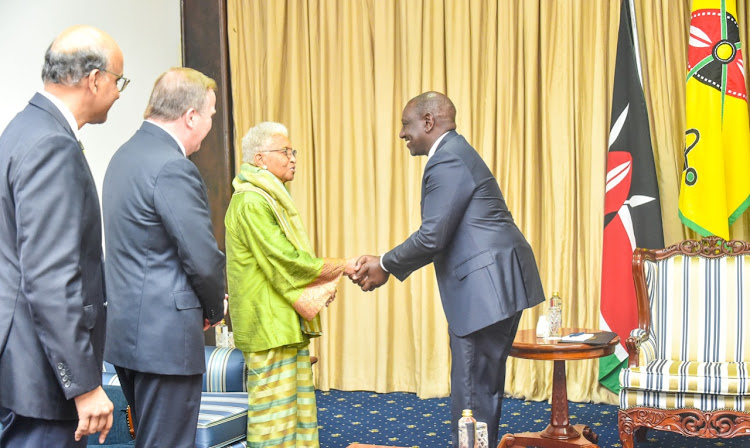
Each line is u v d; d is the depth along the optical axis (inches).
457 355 123.1
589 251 194.5
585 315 195.8
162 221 90.1
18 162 69.0
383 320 211.6
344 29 213.9
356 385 214.7
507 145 200.2
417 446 158.9
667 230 187.2
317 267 125.6
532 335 158.2
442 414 186.5
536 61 198.1
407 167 210.2
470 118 202.8
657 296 160.7
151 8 215.9
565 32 195.3
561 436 150.7
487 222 122.2
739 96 171.9
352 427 175.8
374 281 130.8
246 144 131.6
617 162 184.5
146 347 90.3
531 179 198.4
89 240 74.1
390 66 209.9
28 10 187.2
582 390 194.1
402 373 212.5
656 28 188.9
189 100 95.6
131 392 97.6
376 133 211.9
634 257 157.9
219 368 136.7
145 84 212.2
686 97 178.1
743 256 156.9
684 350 156.8
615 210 184.2
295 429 129.4
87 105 76.1
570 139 194.2
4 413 72.1
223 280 96.1
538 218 201.2
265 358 126.3
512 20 199.3
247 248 127.3
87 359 69.4
